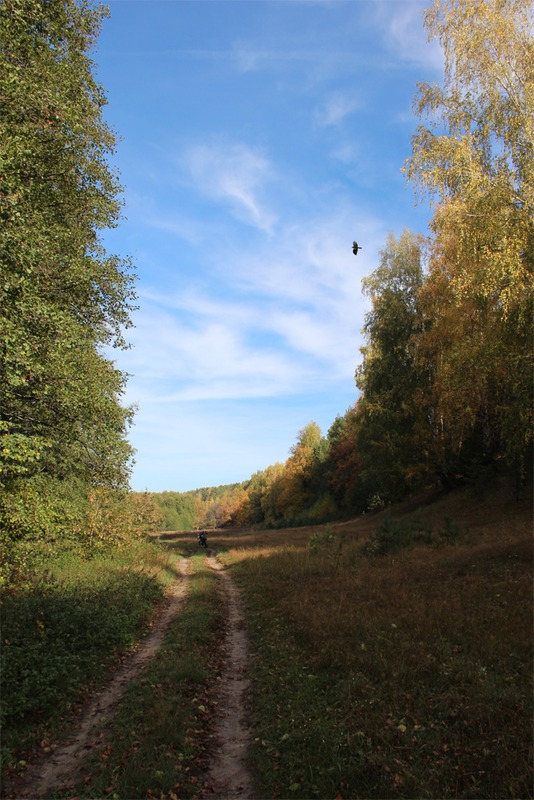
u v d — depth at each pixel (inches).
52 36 465.1
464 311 740.0
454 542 698.2
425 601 394.3
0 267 332.5
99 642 344.8
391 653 284.0
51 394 430.6
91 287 509.0
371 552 723.4
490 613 339.0
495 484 1040.8
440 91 592.7
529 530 674.8
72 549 658.8
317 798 163.0
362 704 224.7
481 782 161.3
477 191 513.3
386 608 387.5
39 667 266.1
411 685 242.7
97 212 534.9
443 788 160.2
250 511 4323.3
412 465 1211.9
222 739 219.9
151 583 603.8
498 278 500.4
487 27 520.4
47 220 438.0
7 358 343.3
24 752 201.8
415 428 1161.4
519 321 533.6
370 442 1279.5
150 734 209.3
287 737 203.6
